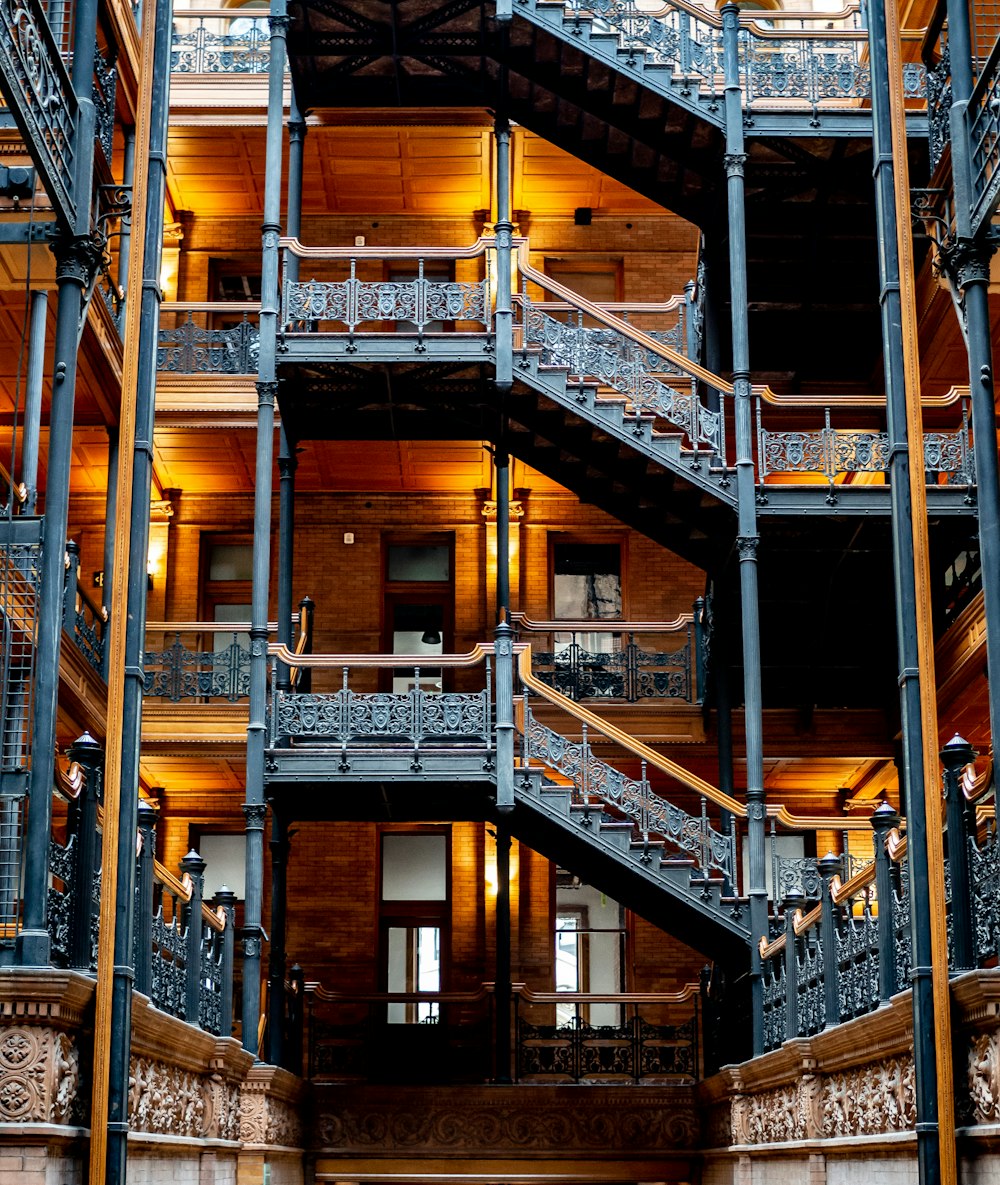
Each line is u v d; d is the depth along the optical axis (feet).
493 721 54.03
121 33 53.36
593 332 65.05
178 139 71.97
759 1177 49.16
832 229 62.80
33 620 33.06
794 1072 41.60
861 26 66.54
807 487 55.06
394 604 76.64
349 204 77.30
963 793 30.83
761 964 50.21
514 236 76.74
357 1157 60.80
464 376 57.77
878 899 34.42
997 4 47.44
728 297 66.18
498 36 60.29
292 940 71.26
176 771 70.59
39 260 44.60
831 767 72.02
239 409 69.21
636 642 73.77
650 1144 61.11
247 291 77.25
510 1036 62.95
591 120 62.08
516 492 75.72
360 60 62.34
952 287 37.83
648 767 70.85
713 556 60.70
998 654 32.63
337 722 53.78
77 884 31.32
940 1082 29.45
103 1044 30.55
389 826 73.67
